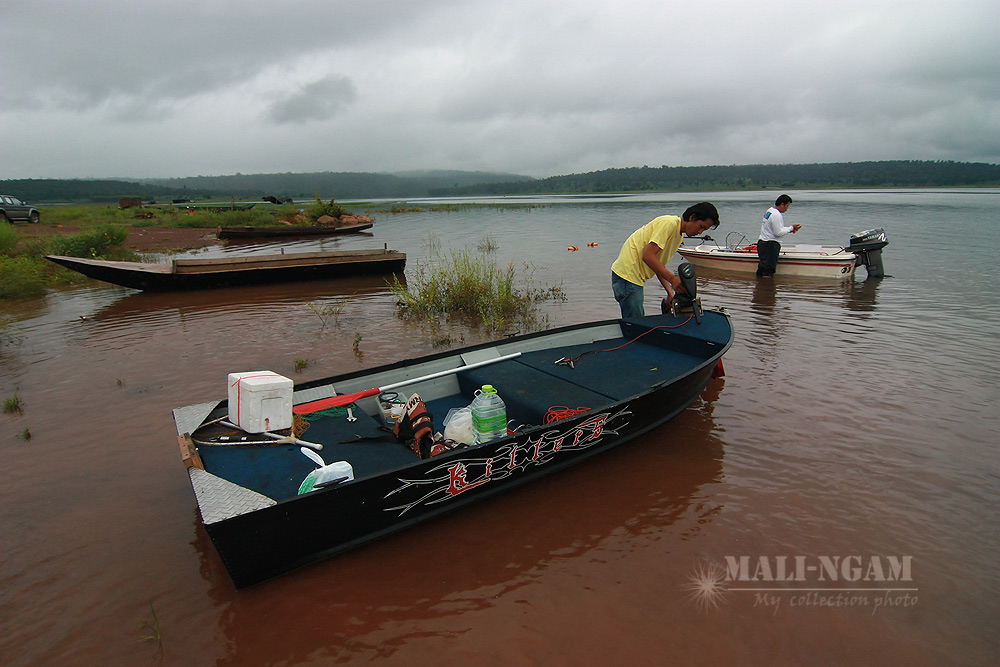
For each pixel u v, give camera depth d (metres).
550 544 3.72
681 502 4.15
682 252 15.40
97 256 16.25
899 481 4.33
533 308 10.24
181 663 2.84
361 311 10.38
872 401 5.76
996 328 8.34
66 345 8.11
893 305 9.98
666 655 2.86
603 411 4.33
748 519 3.93
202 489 3.20
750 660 2.83
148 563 3.55
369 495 3.38
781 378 6.45
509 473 4.05
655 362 5.69
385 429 4.31
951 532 3.75
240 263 12.87
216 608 3.19
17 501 4.18
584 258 16.73
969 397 5.82
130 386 6.45
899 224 25.19
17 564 3.53
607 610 3.16
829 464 4.59
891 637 2.97
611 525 3.90
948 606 3.16
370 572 3.47
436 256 17.72
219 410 4.30
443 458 3.58
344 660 2.84
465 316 9.84
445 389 5.48
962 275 12.77
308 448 3.82
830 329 8.45
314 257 13.59
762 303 10.38
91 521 3.96
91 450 4.93
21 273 12.40
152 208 46.72
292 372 6.88
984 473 4.41
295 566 3.37
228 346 8.02
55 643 2.96
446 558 3.59
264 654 2.89
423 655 2.87
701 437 5.12
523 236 24.33
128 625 3.08
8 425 5.45
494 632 3.01
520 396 4.81
